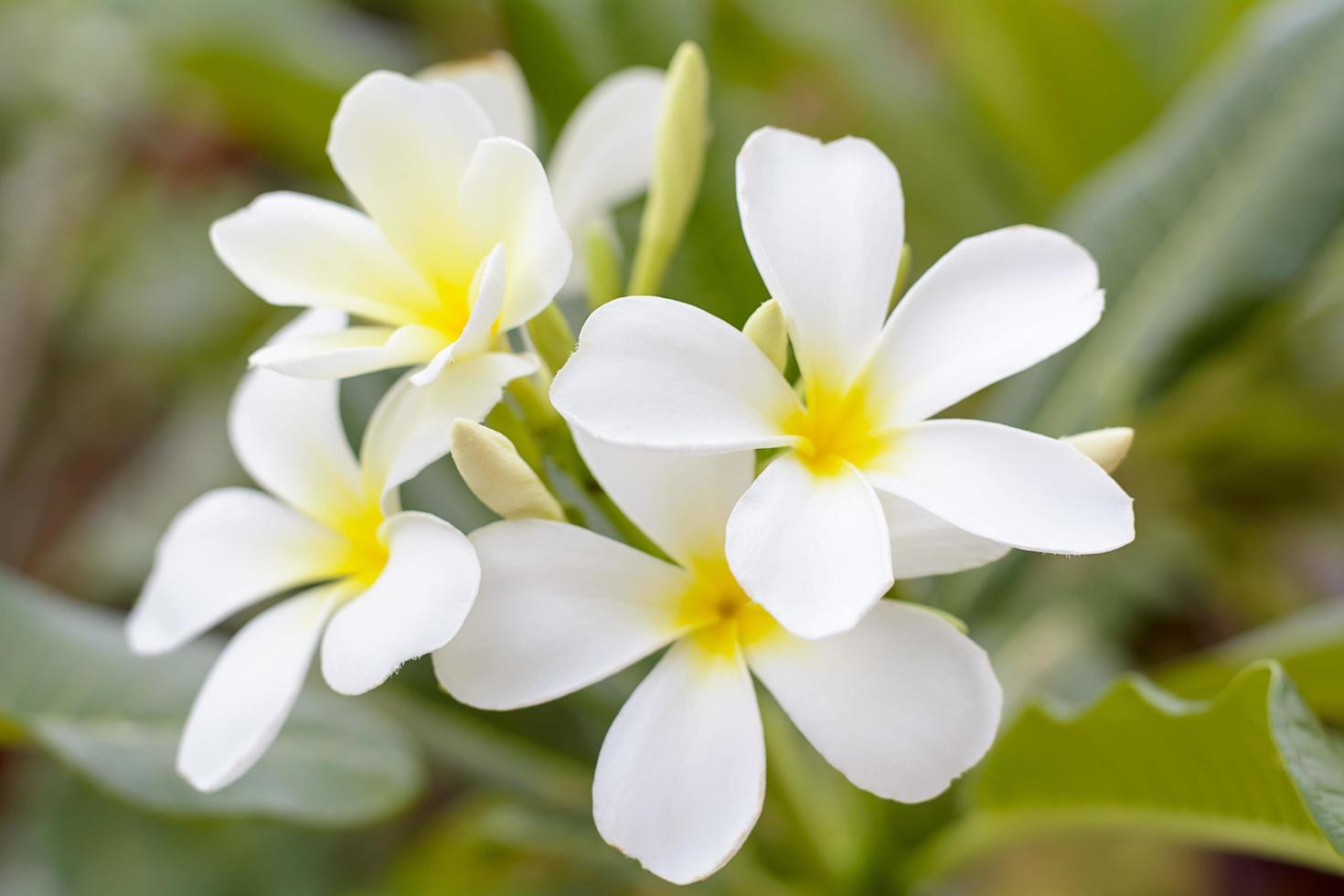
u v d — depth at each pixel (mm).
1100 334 588
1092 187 664
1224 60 641
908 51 891
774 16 773
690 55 491
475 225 449
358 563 470
